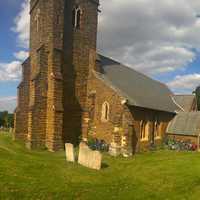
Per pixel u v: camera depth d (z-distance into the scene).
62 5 32.00
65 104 32.31
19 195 14.01
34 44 34.72
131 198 15.31
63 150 30.27
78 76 33.81
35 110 30.08
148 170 22.38
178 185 18.02
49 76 31.03
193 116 39.97
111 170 22.39
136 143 32.38
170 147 37.47
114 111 31.22
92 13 35.62
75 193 15.38
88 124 33.62
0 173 17.14
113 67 39.91
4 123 80.19
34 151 28.95
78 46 34.03
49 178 17.92
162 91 48.31
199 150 36.25
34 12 35.25
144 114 34.09
